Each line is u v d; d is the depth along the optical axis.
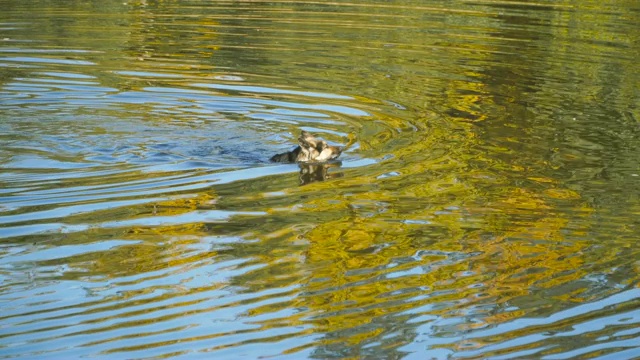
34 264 10.20
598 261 10.64
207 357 8.34
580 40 24.66
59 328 8.79
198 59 21.81
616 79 20.53
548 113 17.58
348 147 15.15
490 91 19.27
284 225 11.53
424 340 8.74
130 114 16.86
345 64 21.52
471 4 29.92
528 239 11.27
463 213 12.09
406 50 23.20
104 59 21.62
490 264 10.49
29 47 22.64
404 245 10.99
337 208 12.18
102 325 8.88
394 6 29.45
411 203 12.45
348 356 8.41
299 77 20.19
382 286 9.88
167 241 10.93
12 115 16.45
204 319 9.05
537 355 8.54
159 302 9.38
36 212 11.77
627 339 8.85
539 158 14.69
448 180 13.45
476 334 8.91
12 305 9.21
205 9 28.72
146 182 13.07
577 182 13.48
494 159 14.58
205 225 11.47
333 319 9.10
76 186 12.80
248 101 18.06
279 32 25.16
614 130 16.45
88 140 15.06
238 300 9.47
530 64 21.88
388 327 9.01
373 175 13.66
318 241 11.03
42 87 18.73
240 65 21.27
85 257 10.41
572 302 9.60
